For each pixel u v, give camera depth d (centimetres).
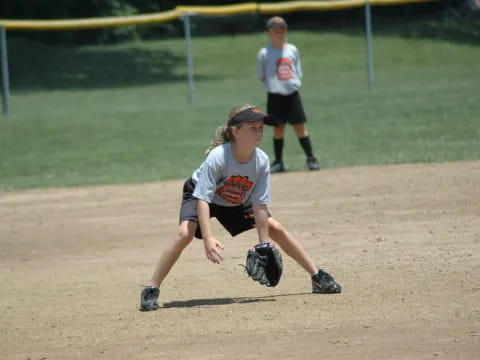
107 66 13062
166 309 2133
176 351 1733
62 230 3506
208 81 12044
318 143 5603
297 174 4459
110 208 3925
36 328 2044
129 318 2064
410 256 2548
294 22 15912
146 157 5578
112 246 3134
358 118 6756
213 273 2569
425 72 11388
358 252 2675
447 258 2478
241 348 1716
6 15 13662
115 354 1750
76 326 2028
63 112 8919
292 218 3350
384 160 4634
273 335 1798
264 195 2078
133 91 11219
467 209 3225
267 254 2044
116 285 2506
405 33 14938
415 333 1738
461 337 1681
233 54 14025
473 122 5900
